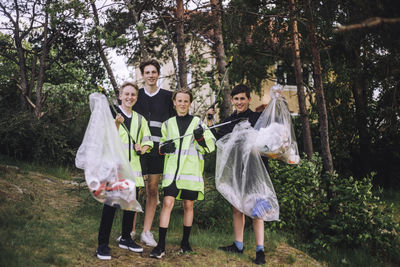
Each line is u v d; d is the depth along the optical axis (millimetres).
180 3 7590
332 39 7570
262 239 3994
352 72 10492
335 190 6234
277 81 12195
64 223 4488
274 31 8430
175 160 3861
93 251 3666
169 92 4527
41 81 11820
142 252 3869
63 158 9844
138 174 3785
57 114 11898
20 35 13086
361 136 11633
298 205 6223
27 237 3650
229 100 8156
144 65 4414
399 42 3084
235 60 10898
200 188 3869
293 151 4125
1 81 12922
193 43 8922
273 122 4027
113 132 3441
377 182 11977
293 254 4555
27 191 5609
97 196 3254
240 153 4027
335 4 6062
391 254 6047
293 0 7793
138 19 7418
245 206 3926
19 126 9609
